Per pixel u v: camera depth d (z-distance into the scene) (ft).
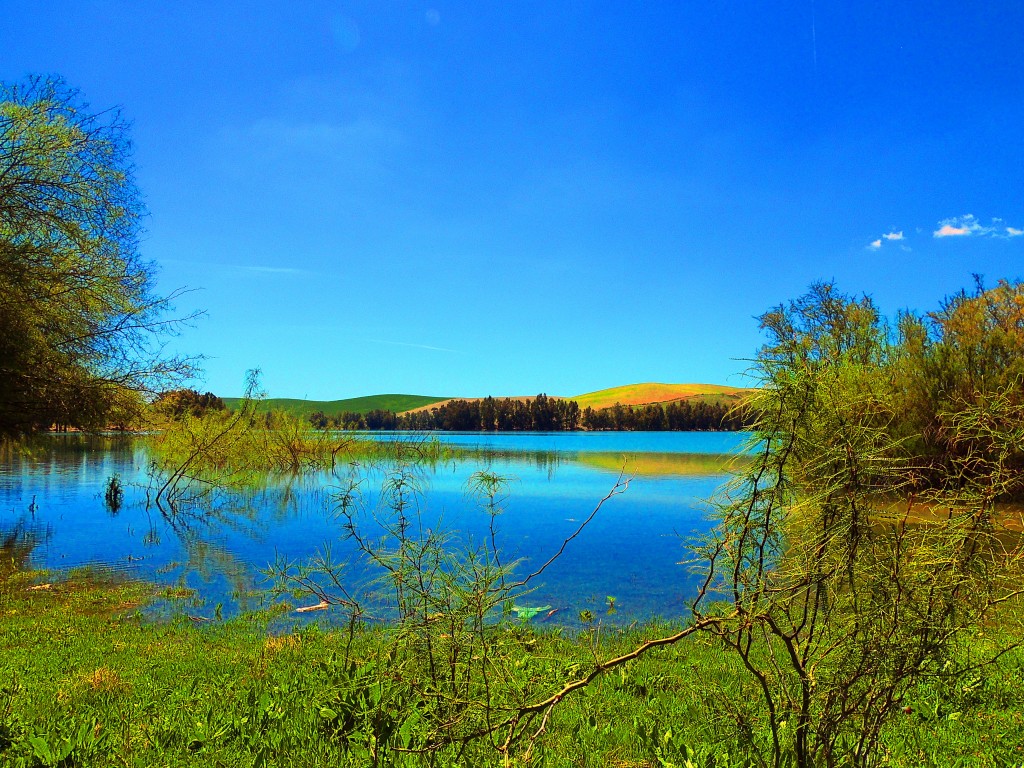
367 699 15.34
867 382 10.64
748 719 12.50
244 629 29.37
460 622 12.54
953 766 13.41
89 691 19.42
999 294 65.77
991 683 16.67
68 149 58.59
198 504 76.07
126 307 62.59
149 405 66.54
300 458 116.37
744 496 9.99
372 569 38.04
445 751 13.28
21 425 59.26
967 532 9.78
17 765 13.41
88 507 73.10
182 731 15.98
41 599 36.01
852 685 10.24
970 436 10.20
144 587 38.70
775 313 73.31
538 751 13.94
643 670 21.47
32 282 54.80
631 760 14.15
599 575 40.01
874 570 9.69
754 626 10.33
